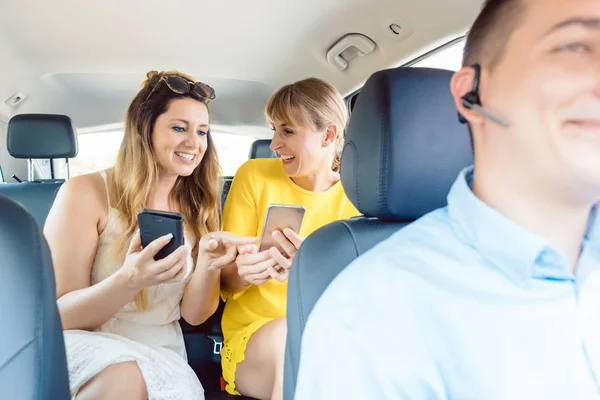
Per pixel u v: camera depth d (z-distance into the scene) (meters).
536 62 0.67
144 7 2.49
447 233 0.78
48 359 0.81
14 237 0.78
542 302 0.72
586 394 0.69
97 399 1.19
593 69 0.65
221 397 1.58
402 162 0.98
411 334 0.70
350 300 0.72
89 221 1.50
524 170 0.69
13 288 0.76
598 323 0.73
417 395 0.68
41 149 2.34
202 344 1.82
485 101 0.72
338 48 2.56
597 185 0.65
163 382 1.32
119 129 3.57
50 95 3.17
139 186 1.55
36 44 2.76
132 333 1.53
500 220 0.72
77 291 1.38
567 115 0.65
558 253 0.71
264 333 1.45
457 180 0.81
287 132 1.60
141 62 2.95
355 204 1.08
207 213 1.77
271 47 2.76
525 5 0.69
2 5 2.46
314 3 2.34
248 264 1.44
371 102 1.00
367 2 2.21
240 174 1.72
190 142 1.60
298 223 1.40
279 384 1.35
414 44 2.28
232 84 3.16
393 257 0.76
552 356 0.70
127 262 1.31
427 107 0.99
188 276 1.62
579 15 0.66
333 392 0.67
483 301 0.71
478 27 0.74
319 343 0.71
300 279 1.00
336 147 1.71
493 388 0.68
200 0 2.41
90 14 2.54
